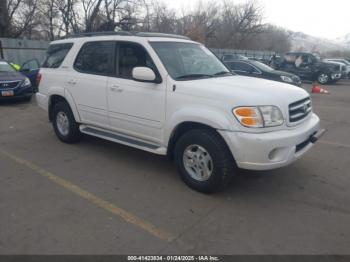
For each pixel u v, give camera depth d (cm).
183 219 336
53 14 2500
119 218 336
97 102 489
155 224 326
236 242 299
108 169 465
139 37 443
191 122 379
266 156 339
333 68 1875
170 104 394
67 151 541
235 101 344
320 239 304
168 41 456
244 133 339
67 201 370
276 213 349
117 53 466
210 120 354
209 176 375
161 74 407
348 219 338
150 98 414
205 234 310
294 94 383
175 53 443
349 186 416
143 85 422
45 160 498
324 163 496
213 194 390
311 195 391
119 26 2470
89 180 427
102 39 491
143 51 432
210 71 456
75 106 531
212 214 346
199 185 387
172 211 351
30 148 556
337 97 1316
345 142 614
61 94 548
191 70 434
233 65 1202
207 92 366
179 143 396
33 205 360
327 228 321
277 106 352
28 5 2431
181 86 387
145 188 405
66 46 558
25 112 864
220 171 363
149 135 434
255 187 410
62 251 283
